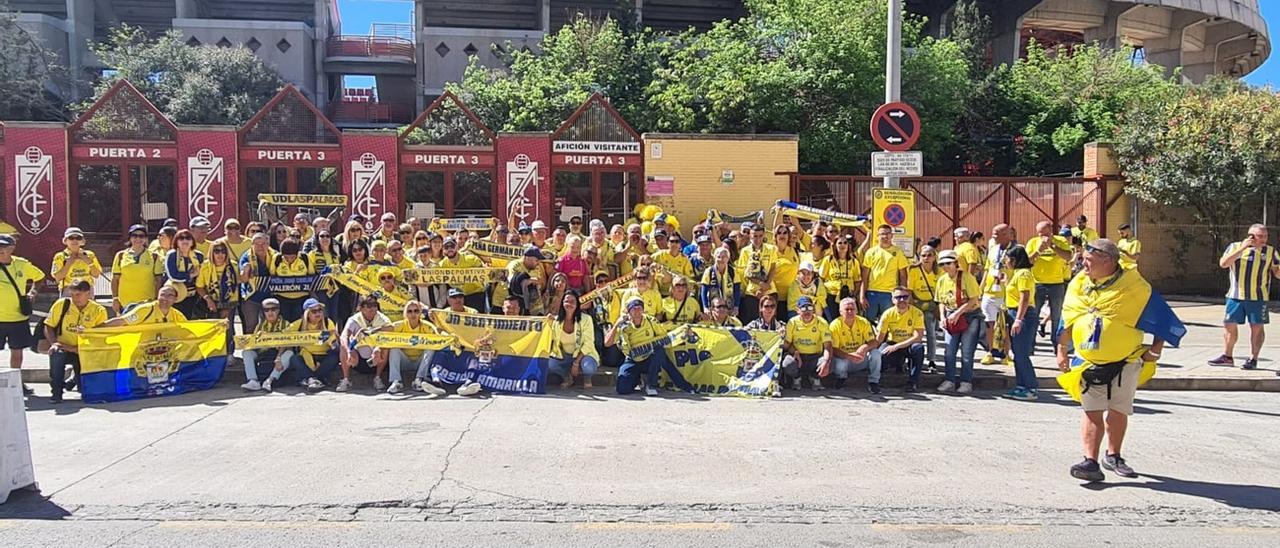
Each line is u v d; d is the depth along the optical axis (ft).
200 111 105.09
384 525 17.21
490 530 16.94
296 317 36.40
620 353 36.50
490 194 63.57
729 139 64.59
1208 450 23.91
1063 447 24.16
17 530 16.87
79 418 27.91
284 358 33.45
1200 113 63.05
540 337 33.68
